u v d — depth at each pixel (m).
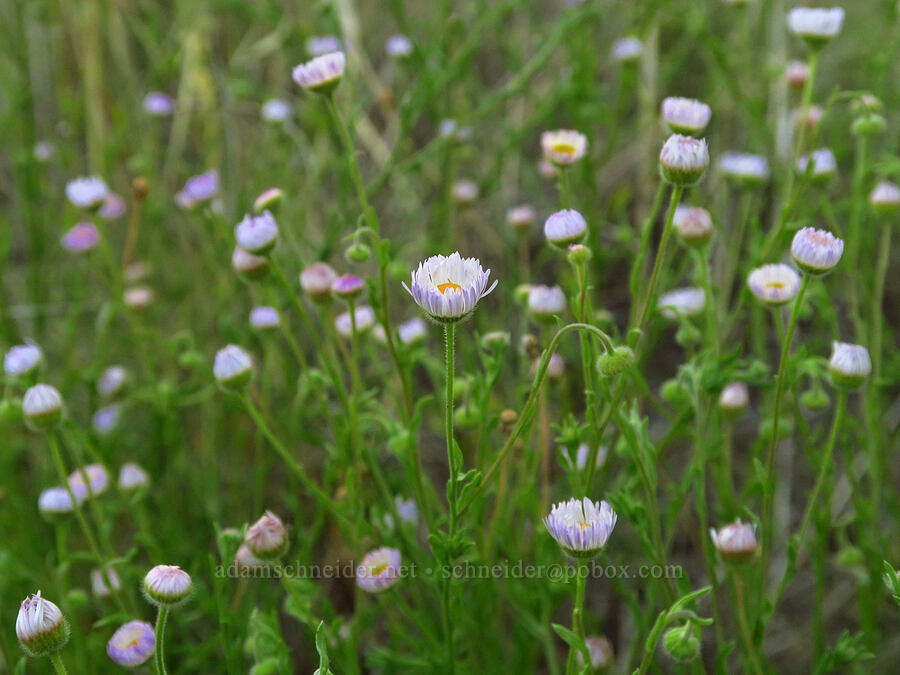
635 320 0.29
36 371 0.32
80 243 0.40
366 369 0.44
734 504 0.32
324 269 0.32
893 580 0.24
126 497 0.34
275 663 0.27
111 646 0.27
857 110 0.35
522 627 0.33
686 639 0.23
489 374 0.29
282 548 0.27
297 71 0.30
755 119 0.42
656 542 0.28
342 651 0.31
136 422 0.45
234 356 0.29
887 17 0.45
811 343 0.42
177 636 0.36
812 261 0.26
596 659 0.28
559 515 0.23
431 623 0.33
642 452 0.28
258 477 0.39
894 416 0.41
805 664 0.38
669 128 0.29
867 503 0.33
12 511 0.38
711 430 0.34
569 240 0.28
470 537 0.32
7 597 0.36
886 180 0.39
